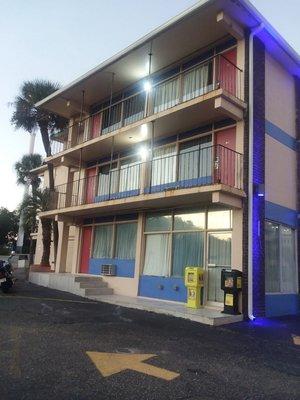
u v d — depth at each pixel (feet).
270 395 16.70
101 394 15.55
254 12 40.50
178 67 50.31
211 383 17.74
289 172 46.75
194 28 43.19
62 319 30.96
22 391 15.30
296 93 50.90
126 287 49.19
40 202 73.20
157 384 17.13
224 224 40.01
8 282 46.57
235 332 30.25
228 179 40.16
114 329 28.27
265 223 41.39
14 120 82.89
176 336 27.27
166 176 47.78
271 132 44.01
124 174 55.01
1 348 21.24
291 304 43.80
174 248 44.78
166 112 43.11
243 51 41.96
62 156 61.05
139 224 49.75
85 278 51.44
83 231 61.36
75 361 19.69
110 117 59.93
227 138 42.01
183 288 42.16
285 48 45.47
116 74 54.08
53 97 61.82
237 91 41.60
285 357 23.26
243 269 37.04
